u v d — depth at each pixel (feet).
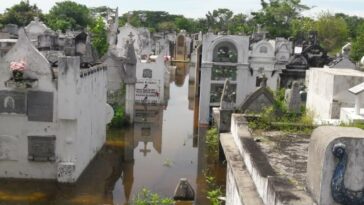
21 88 64.23
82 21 285.43
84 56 80.18
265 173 26.73
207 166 79.66
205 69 110.83
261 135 41.50
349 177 19.62
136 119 120.06
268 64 122.11
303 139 40.32
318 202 20.16
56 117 65.31
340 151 19.35
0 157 66.64
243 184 28.53
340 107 60.64
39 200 61.26
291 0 257.14
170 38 363.56
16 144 66.39
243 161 33.68
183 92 179.32
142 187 68.44
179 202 60.85
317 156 20.61
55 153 66.39
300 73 119.55
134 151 90.07
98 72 82.89
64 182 66.28
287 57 137.69
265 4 261.65
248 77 118.21
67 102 64.18
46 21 236.43
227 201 38.06
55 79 64.34
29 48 63.82
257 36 165.99
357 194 19.60
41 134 65.92
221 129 77.25
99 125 86.69
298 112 59.57
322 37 245.86
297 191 22.20
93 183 69.31
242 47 111.14
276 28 232.53
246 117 45.29
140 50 193.67
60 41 110.93
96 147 84.64
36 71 64.08
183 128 112.37
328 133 20.71
